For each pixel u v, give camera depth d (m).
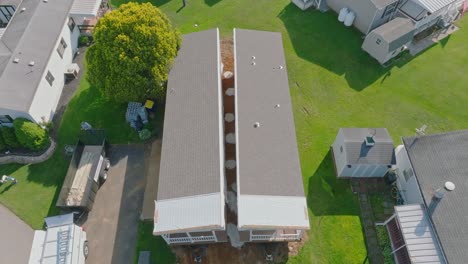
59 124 35.88
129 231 29.17
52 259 25.45
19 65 34.03
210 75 33.31
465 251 23.72
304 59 40.69
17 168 32.94
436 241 24.88
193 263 27.36
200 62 34.56
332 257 27.52
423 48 41.66
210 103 31.22
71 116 36.44
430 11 39.41
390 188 31.14
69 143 34.38
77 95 38.00
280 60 35.41
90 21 43.56
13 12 43.19
